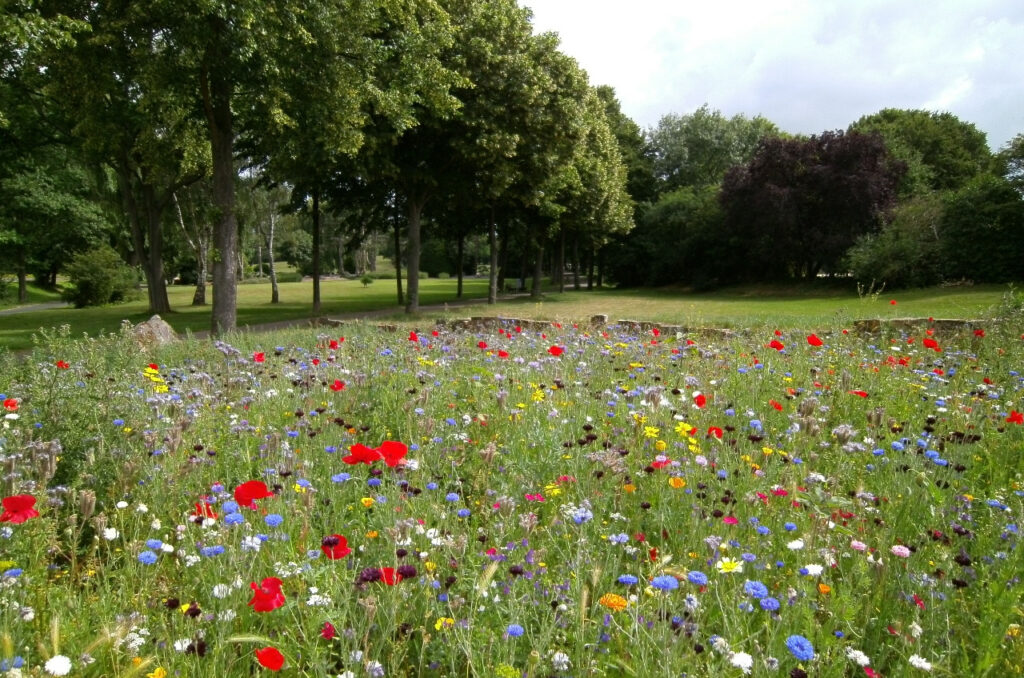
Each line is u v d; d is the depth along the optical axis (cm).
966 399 585
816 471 413
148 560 253
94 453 387
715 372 704
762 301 3472
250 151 2850
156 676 202
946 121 5862
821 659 223
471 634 226
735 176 4566
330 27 1678
